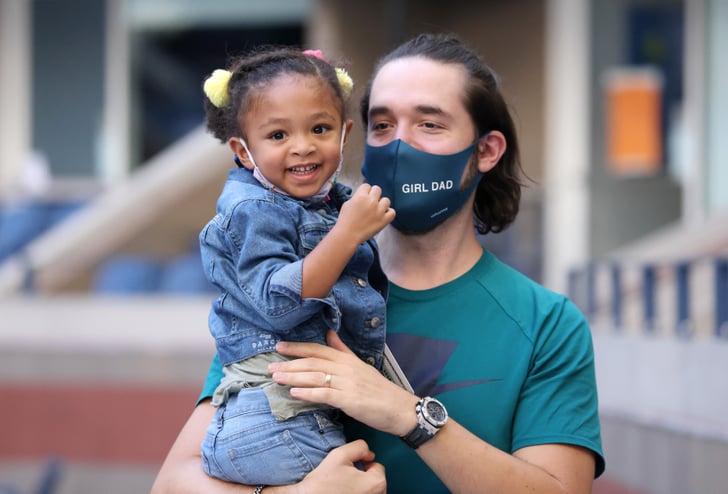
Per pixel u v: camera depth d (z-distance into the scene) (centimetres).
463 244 269
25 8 1314
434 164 255
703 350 511
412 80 258
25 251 1066
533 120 1184
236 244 242
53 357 935
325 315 238
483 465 233
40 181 1238
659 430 539
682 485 512
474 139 261
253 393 241
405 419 232
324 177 250
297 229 245
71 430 853
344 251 229
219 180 1040
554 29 1098
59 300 977
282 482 236
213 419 248
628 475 574
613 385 606
